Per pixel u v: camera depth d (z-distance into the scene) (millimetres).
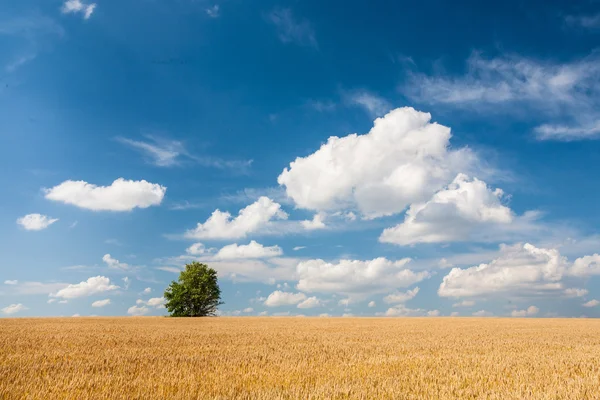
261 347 18297
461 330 32875
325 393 8781
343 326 38031
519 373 11938
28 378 9898
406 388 9531
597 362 14531
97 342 19625
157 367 12125
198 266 73438
